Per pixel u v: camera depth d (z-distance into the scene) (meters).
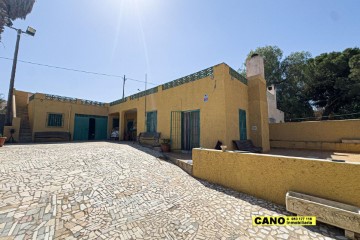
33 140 12.77
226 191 4.72
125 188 4.45
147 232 2.94
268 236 2.85
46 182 4.21
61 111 14.50
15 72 12.02
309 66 22.25
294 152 10.01
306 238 2.77
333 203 3.14
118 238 2.76
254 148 8.95
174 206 3.86
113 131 17.03
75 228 2.91
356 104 20.62
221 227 3.12
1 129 11.95
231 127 8.03
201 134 8.41
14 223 2.85
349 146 10.16
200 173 5.72
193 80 9.09
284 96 24.00
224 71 7.87
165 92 10.66
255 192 4.36
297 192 3.64
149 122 11.86
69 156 6.39
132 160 6.62
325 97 23.02
